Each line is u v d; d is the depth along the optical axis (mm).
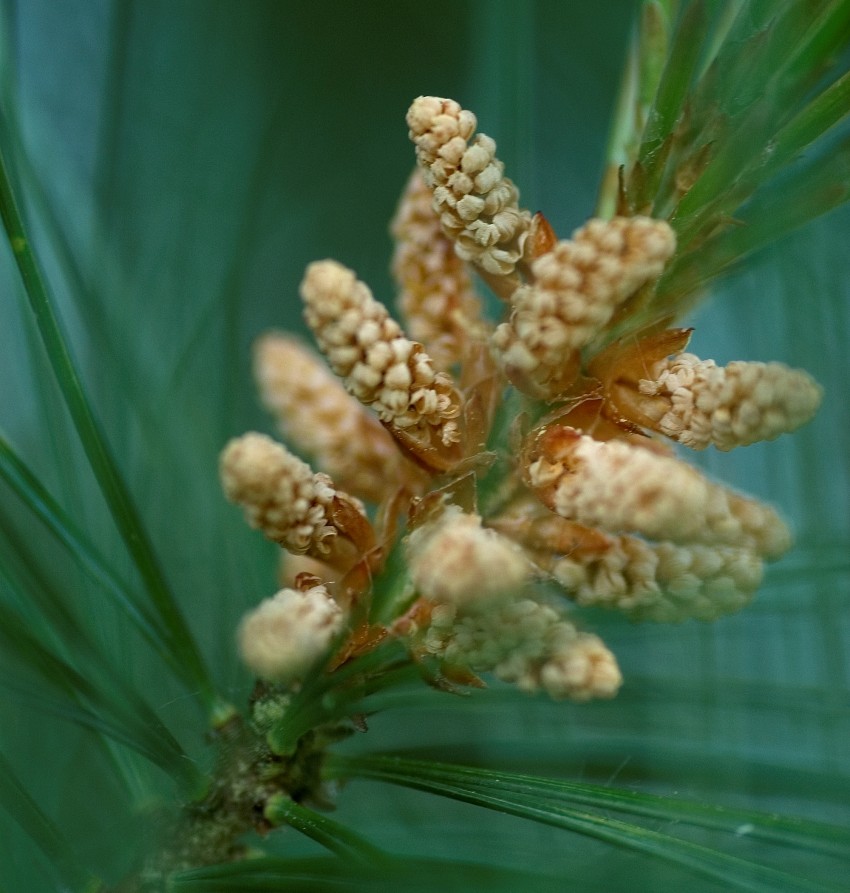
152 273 229
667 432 184
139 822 198
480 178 186
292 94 267
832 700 201
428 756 202
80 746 215
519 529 185
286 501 184
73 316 234
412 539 184
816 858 189
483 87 223
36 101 250
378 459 199
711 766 195
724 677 202
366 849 182
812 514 203
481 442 188
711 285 186
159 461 219
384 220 290
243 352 249
